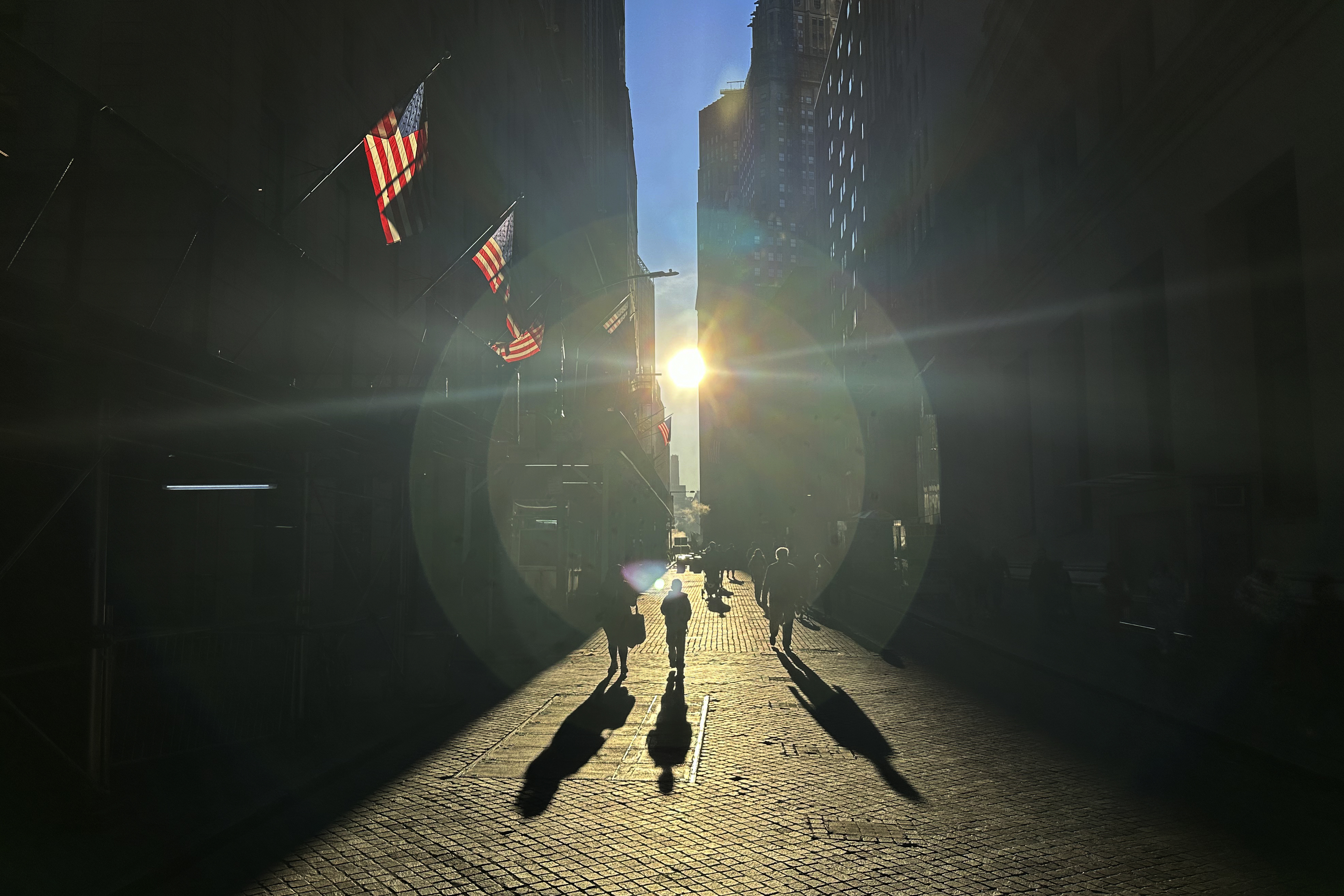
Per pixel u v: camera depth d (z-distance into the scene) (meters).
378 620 13.43
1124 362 31.34
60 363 7.53
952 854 7.01
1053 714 13.18
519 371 26.77
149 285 14.62
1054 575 26.12
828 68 98.75
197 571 14.77
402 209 15.34
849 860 6.86
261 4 17.50
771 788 9.04
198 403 8.99
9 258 14.22
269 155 18.62
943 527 35.81
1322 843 7.31
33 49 15.01
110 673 7.84
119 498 14.14
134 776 9.06
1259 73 21.53
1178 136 25.61
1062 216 33.97
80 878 6.20
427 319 18.11
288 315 17.91
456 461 18.36
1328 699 12.64
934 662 19.09
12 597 9.38
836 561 51.50
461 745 11.04
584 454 34.97
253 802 8.16
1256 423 23.27
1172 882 6.40
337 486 19.36
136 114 14.91
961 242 51.47
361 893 6.22
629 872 6.59
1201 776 9.57
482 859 6.91
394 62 25.22
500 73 37.34
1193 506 22.12
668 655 18.50
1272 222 23.34
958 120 48.69
